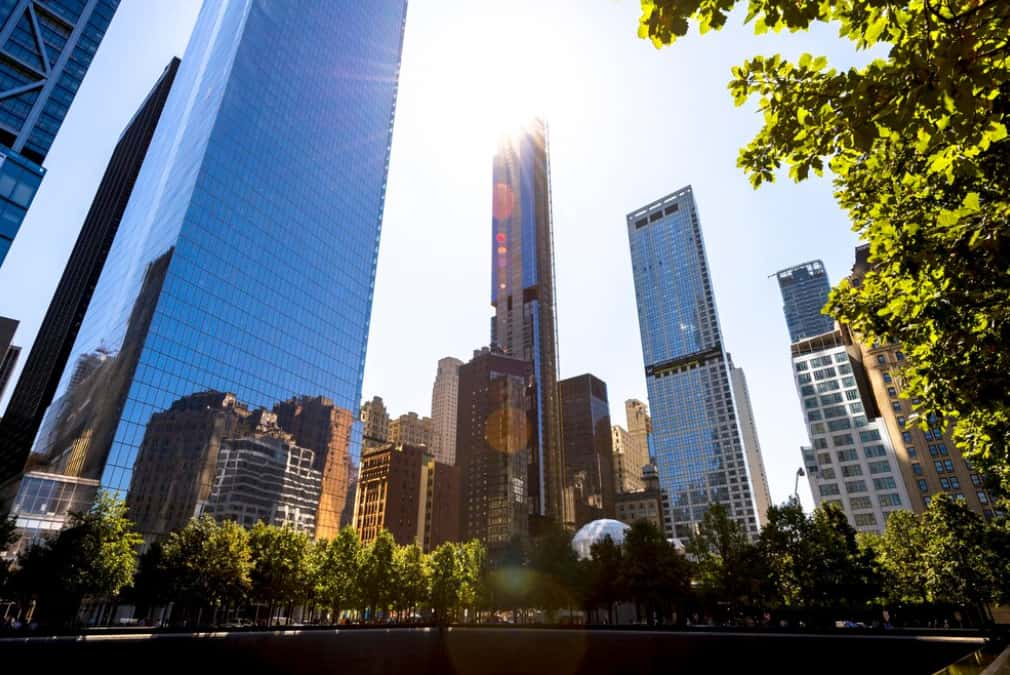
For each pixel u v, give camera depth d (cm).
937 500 5112
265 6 12250
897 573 5847
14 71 7538
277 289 11238
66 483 7500
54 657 2747
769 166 793
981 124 652
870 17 631
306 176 12625
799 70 702
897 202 1099
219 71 11769
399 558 7031
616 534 11625
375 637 4291
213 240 10094
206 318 9669
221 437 9431
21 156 7156
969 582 4722
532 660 4278
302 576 6091
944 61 582
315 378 11719
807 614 5956
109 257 13038
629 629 4003
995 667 493
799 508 5522
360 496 17412
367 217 14462
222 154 10612
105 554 4422
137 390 8438
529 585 7269
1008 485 1872
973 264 878
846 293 1216
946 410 1177
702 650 3525
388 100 16250
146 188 12912
